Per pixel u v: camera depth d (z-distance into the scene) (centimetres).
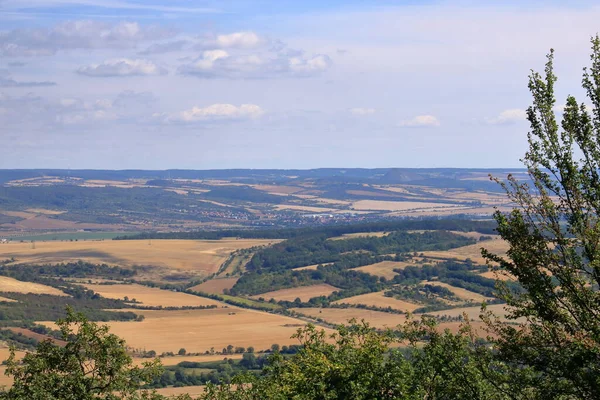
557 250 2886
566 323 2812
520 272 2903
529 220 2931
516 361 2931
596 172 2909
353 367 3947
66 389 3634
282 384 4178
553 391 2806
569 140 2931
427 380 3609
